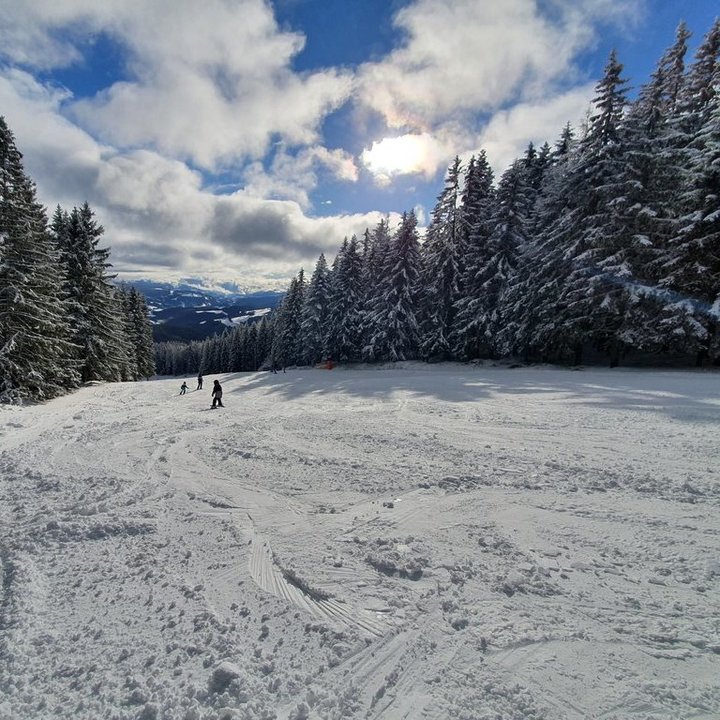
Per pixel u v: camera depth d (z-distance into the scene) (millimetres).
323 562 4023
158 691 2568
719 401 10617
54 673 2730
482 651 2836
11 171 17094
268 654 2863
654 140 20016
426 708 2428
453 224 30812
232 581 3773
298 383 22281
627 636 2934
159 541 4555
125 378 33906
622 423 9016
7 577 3904
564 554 4020
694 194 18234
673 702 2398
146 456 8062
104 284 27484
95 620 3264
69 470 7207
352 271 37938
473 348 27719
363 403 13945
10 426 11500
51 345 18062
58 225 25000
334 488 6031
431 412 11484
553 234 22641
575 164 22234
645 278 19938
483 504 5258
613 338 20578
